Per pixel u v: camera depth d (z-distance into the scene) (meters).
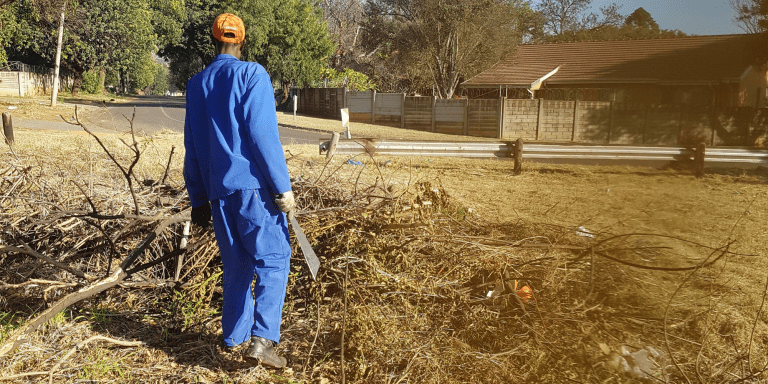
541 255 3.99
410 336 3.09
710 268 4.15
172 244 3.90
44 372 2.62
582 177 9.60
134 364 2.86
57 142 11.05
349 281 3.58
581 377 2.77
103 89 51.59
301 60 37.84
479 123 23.62
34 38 37.62
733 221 5.89
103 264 3.86
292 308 3.57
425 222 4.10
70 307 3.41
